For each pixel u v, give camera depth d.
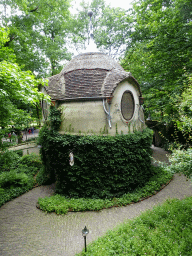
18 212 8.87
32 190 11.74
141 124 12.95
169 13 12.79
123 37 20.77
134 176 10.80
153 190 10.69
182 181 12.17
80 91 11.02
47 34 25.09
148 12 14.75
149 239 5.88
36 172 14.66
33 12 17.09
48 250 6.28
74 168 10.08
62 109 11.40
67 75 12.05
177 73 14.19
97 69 11.62
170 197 10.07
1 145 8.75
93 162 10.02
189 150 6.87
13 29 14.95
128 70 20.56
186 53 12.91
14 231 7.35
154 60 14.70
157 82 15.88
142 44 16.47
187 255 5.12
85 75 11.45
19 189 11.16
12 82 6.25
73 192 10.35
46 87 11.84
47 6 16.84
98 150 9.92
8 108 7.54
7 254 6.09
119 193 10.30
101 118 10.62
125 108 11.38
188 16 11.91
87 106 10.84
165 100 15.46
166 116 15.88
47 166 12.94
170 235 6.00
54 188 12.03
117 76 11.05
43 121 13.58
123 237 6.09
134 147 10.69
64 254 6.08
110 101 10.40
